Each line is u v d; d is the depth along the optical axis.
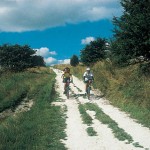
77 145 11.19
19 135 11.62
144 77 20.36
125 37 21.25
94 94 24.41
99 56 48.75
